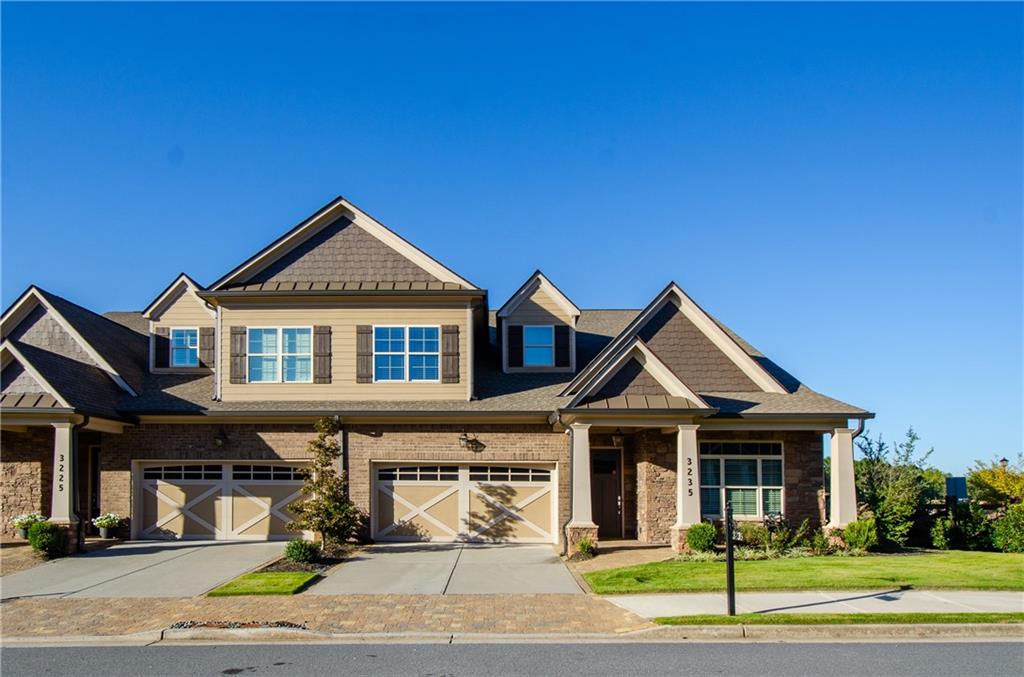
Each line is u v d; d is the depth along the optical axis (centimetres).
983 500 3262
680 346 2438
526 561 2055
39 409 2105
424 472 2436
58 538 2078
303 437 2414
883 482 2620
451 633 1324
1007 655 1196
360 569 1925
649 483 2306
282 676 1099
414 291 2439
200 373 2625
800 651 1223
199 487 2425
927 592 1584
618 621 1389
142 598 1598
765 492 2380
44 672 1127
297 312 2475
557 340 2620
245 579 1753
